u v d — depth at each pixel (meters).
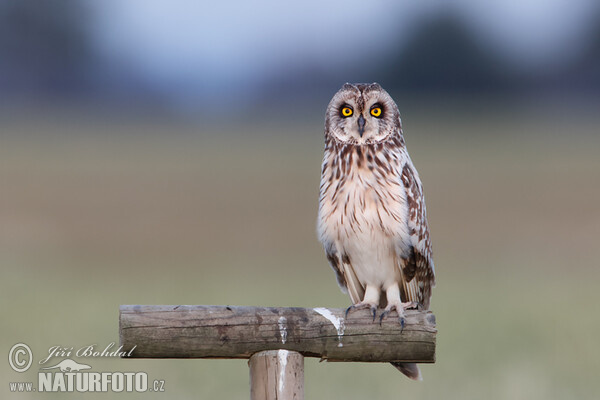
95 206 35.97
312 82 94.81
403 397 10.69
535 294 20.91
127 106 77.88
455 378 11.76
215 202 37.28
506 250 28.69
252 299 19.06
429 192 38.97
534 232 31.58
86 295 19.33
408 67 90.94
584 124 63.56
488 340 14.74
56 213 34.38
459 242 29.92
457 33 90.31
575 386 11.48
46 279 22.20
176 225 32.78
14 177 41.53
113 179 42.34
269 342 5.73
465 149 52.28
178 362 11.95
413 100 81.88
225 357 5.73
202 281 22.22
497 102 79.88
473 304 19.00
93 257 26.77
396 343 6.00
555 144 53.75
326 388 11.15
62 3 87.50
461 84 90.75
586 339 14.75
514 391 11.09
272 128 64.94
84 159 48.16
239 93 88.62
